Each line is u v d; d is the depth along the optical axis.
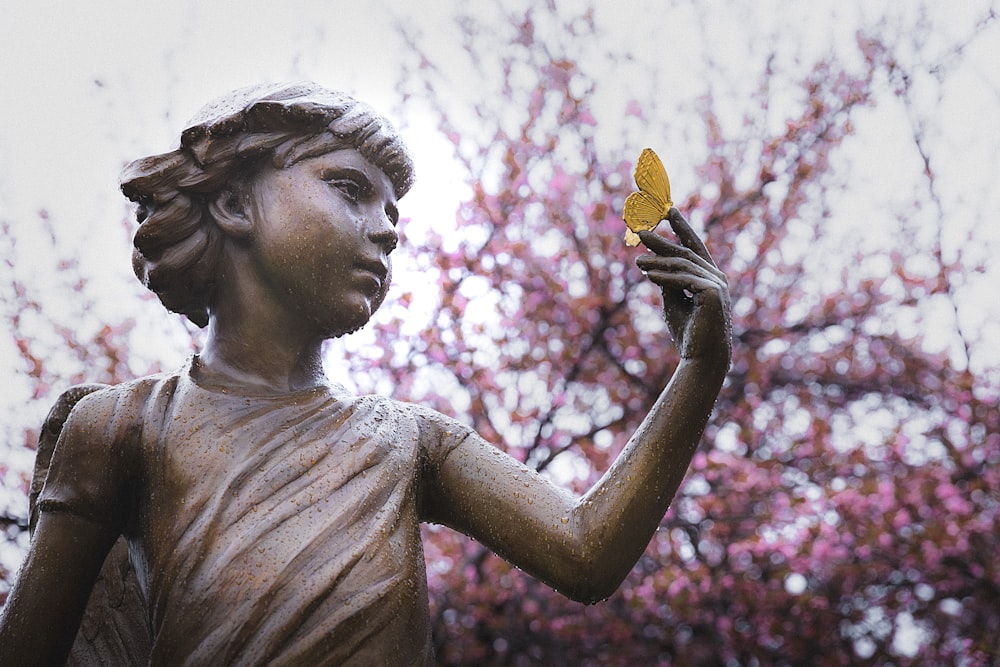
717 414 9.45
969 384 9.54
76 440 2.37
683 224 2.51
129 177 2.50
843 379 9.68
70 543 2.34
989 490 9.26
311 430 2.39
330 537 2.27
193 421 2.38
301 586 2.21
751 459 9.41
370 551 2.27
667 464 2.41
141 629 2.46
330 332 2.54
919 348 9.81
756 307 9.77
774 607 8.74
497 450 2.54
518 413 8.95
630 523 2.39
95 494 2.35
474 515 2.49
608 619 8.60
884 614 8.91
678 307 2.48
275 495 2.30
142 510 2.35
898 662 8.83
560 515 2.43
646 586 8.70
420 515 2.53
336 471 2.35
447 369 9.10
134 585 2.49
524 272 9.50
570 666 8.59
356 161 2.56
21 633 2.31
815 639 8.83
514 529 2.45
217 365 2.51
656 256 2.49
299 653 2.17
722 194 10.08
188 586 2.22
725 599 8.78
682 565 9.01
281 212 2.50
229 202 2.55
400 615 2.27
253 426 2.38
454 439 2.54
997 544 9.14
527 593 8.59
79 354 8.43
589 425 9.18
